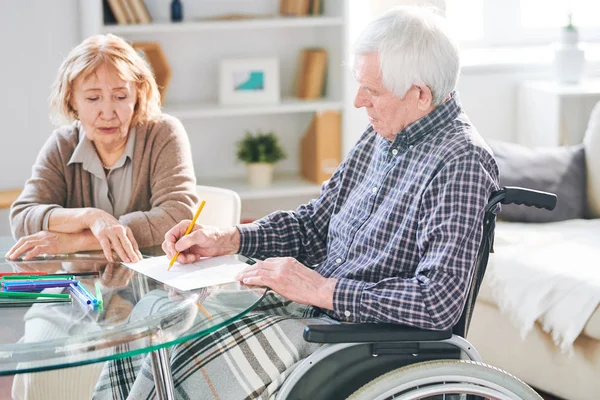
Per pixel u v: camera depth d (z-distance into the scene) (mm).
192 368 2119
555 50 4828
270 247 2465
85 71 2477
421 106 2162
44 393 2537
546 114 4676
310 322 2158
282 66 4867
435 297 1985
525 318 3215
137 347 1722
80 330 1791
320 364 2033
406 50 2092
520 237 3574
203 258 2309
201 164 4863
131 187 2648
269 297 2410
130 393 2184
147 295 1988
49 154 2637
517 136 5027
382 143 2338
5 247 2410
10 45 4371
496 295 3342
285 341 2092
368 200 2285
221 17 4574
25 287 2031
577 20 5324
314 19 4512
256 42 4797
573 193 3865
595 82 4867
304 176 4918
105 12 4375
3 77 4391
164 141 2654
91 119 2521
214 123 4828
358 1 4688
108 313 1879
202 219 2816
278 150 4684
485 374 2027
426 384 2018
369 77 2146
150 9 4613
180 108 4508
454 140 2131
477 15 5215
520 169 3867
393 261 2176
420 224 2109
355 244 2273
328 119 4621
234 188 4621
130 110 2549
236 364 2062
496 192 2113
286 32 4828
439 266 2014
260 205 4969
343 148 4664
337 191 2510
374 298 2018
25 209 2516
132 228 2484
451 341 2066
